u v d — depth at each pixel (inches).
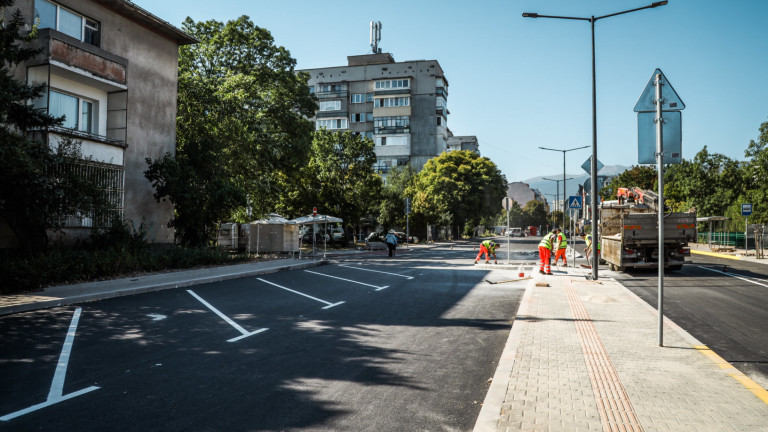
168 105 898.1
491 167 2901.1
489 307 418.9
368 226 2011.6
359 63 3265.3
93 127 786.8
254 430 161.2
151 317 361.4
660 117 265.6
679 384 199.8
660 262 267.0
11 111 482.0
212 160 892.6
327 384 210.4
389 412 179.0
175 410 178.4
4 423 164.9
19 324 333.1
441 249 1571.1
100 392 197.2
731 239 1457.9
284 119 1198.3
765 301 456.8
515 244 2064.5
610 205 861.2
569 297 452.8
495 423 159.5
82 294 441.7
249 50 1186.0
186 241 869.2
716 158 1819.6
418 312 393.4
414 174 2618.1
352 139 1609.3
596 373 214.8
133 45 827.4
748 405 175.9
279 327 330.6
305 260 922.1
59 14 713.0
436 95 3095.5
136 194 823.1
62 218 617.3
